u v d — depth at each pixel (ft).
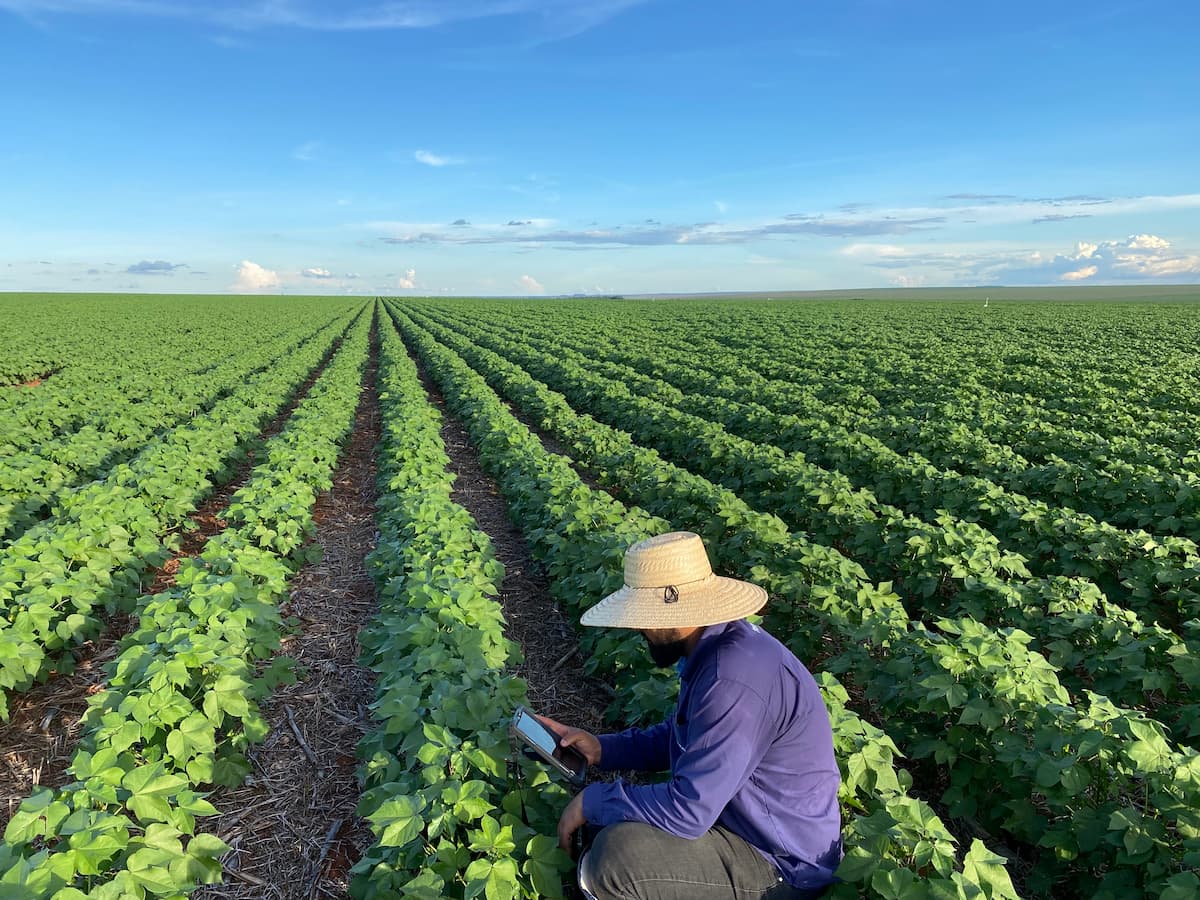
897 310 240.53
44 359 94.94
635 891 10.37
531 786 13.73
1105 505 33.55
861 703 20.08
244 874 14.34
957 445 42.22
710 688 9.87
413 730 14.83
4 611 20.76
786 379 78.74
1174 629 23.76
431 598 19.83
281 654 22.49
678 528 30.86
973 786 15.84
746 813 10.24
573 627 24.47
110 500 29.14
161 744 15.44
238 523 31.48
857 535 28.04
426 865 11.76
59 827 11.66
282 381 71.87
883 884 9.79
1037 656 16.43
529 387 69.72
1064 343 111.04
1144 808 13.17
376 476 42.86
